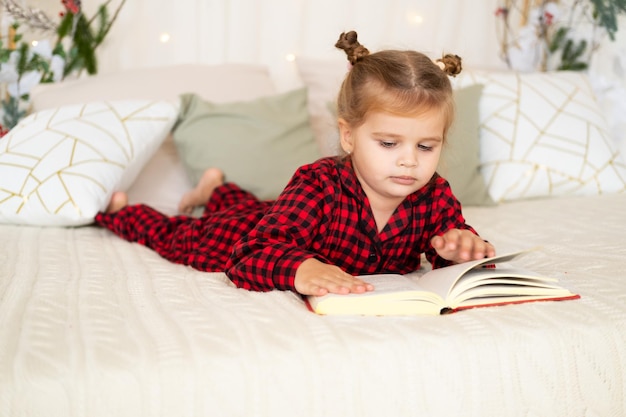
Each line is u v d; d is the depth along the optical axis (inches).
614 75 110.6
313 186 55.2
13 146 76.7
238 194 80.5
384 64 52.2
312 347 40.7
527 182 90.8
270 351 40.1
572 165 91.8
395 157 51.4
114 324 43.6
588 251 62.6
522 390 42.3
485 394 41.6
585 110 97.2
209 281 55.5
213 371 38.8
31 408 36.5
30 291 50.6
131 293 51.3
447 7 117.8
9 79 94.5
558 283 51.2
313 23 112.0
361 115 52.2
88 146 76.8
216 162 85.0
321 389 39.7
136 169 81.4
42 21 98.2
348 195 55.7
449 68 57.5
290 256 50.2
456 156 87.0
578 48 114.7
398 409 40.4
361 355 40.6
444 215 58.8
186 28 106.3
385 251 57.9
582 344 44.0
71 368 37.7
